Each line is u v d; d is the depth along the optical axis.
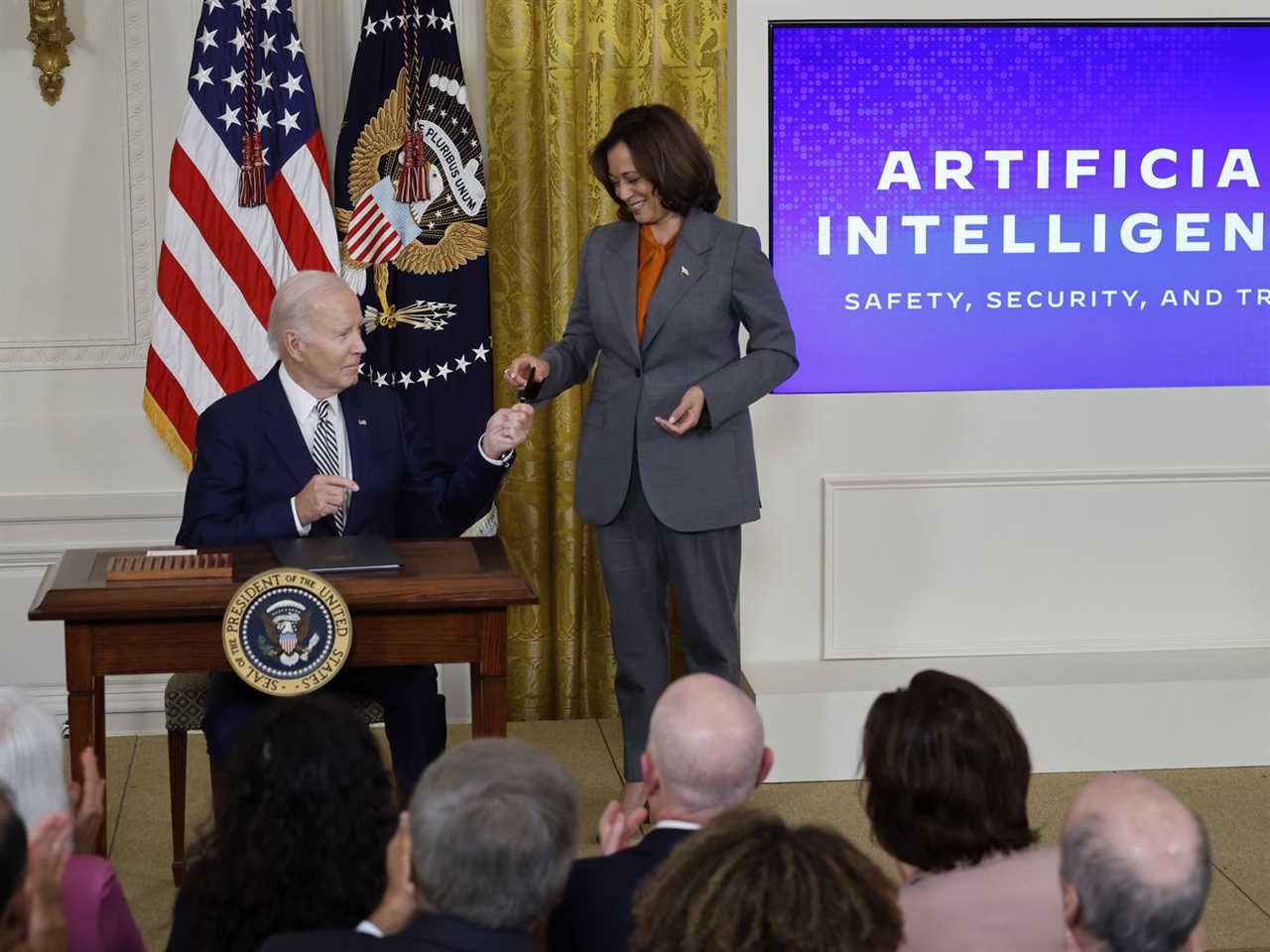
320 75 4.36
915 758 1.86
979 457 4.26
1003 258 4.21
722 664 3.61
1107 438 4.28
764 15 4.07
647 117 3.42
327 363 3.25
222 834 1.83
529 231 4.36
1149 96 4.21
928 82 4.15
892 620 4.28
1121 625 4.34
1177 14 4.16
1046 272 4.23
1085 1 4.14
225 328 4.21
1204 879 1.55
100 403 4.37
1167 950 1.55
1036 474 4.25
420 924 1.59
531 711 4.55
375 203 4.26
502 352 4.41
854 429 4.22
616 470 3.55
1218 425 4.30
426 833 1.57
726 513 3.50
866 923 1.39
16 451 4.34
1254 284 4.28
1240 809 3.76
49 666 4.41
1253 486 4.32
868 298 4.20
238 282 4.20
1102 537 4.30
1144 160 4.23
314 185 4.21
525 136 4.32
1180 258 4.26
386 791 1.85
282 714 1.85
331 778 1.81
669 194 3.43
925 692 1.91
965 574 4.28
